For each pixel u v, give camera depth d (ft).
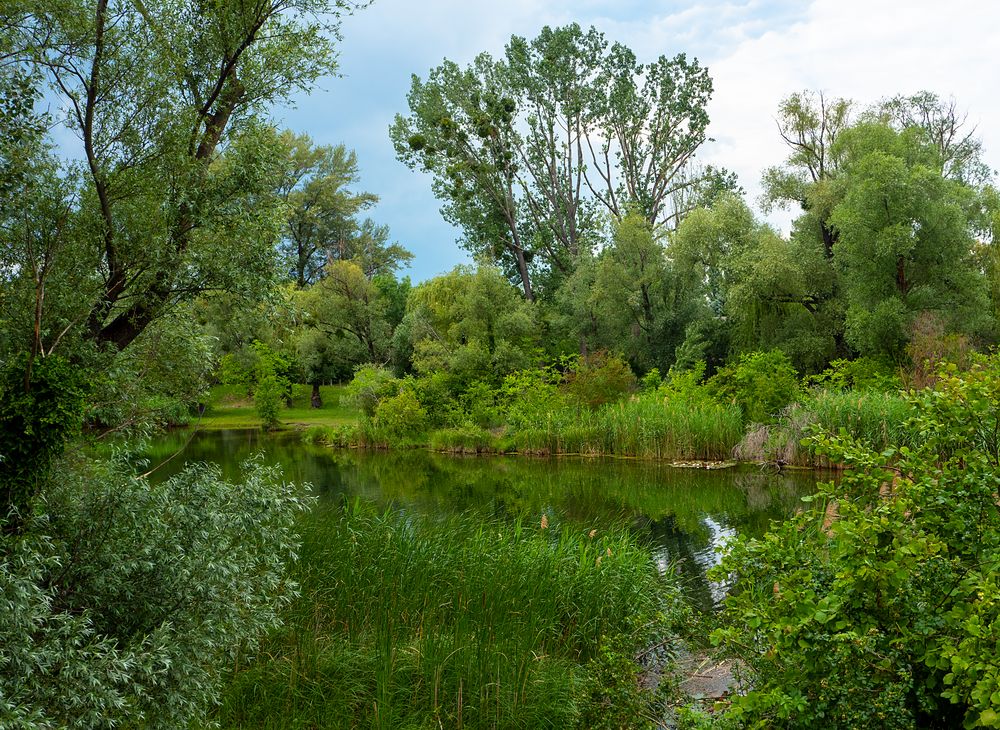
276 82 29.86
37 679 12.89
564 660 22.36
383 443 98.84
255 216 26.76
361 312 152.25
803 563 12.90
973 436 13.04
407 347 139.95
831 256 105.60
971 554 12.26
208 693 16.67
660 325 123.65
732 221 118.32
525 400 96.37
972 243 93.15
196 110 27.12
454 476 69.05
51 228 22.06
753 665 13.23
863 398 63.77
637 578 27.81
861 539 11.21
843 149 104.42
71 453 18.80
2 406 15.90
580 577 26.68
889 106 119.65
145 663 14.37
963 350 72.64
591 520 45.93
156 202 24.54
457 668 20.31
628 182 150.41
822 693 11.28
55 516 16.81
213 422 134.62
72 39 24.54
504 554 27.43
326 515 31.83
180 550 16.66
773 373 74.69
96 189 23.88
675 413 76.33
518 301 130.11
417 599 24.41
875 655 11.78
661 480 62.08
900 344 86.69
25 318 20.42
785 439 66.28
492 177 140.97
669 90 145.48
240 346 80.59
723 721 12.93
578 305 131.23
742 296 104.17
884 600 11.25
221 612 17.04
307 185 167.32
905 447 12.90
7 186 21.04
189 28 28.89
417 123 137.59
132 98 25.64
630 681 18.28
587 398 89.45
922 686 11.27
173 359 25.75
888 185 87.61
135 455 20.99
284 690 19.58
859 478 13.02
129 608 16.58
